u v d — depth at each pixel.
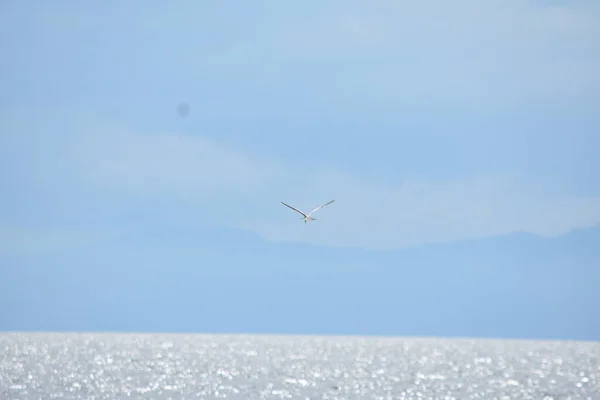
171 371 119.56
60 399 85.62
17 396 87.25
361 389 99.00
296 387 99.75
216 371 120.69
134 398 87.06
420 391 98.06
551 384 107.19
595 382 109.88
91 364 130.62
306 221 51.06
